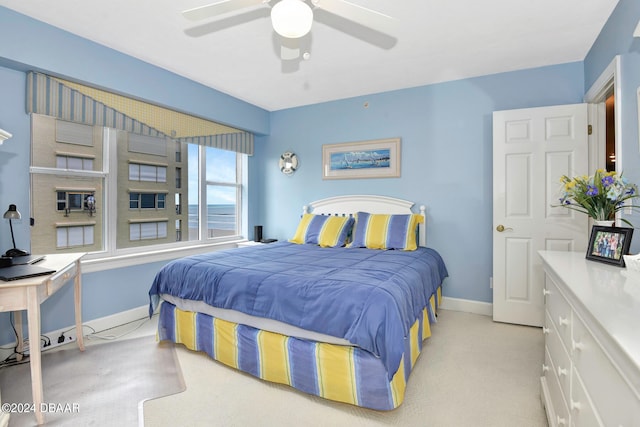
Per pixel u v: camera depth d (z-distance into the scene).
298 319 1.84
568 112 2.83
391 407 1.65
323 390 1.81
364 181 3.90
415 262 2.57
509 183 3.03
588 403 1.01
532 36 2.50
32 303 1.66
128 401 1.87
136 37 2.52
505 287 3.04
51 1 2.06
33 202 2.52
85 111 2.65
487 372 2.15
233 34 2.48
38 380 1.66
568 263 1.62
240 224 4.61
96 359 2.36
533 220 2.95
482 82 3.29
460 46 2.66
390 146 3.72
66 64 2.42
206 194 4.07
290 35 1.59
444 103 3.46
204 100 3.54
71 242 2.78
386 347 1.60
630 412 0.71
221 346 2.23
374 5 2.10
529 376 2.09
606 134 2.84
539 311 2.93
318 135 4.20
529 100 3.10
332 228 3.53
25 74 2.36
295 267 2.29
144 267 3.25
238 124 4.00
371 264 2.40
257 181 4.67
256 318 2.06
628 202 1.86
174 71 3.17
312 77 3.33
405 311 1.79
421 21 2.28
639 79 1.75
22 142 2.37
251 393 1.94
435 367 2.21
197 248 3.76
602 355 0.89
